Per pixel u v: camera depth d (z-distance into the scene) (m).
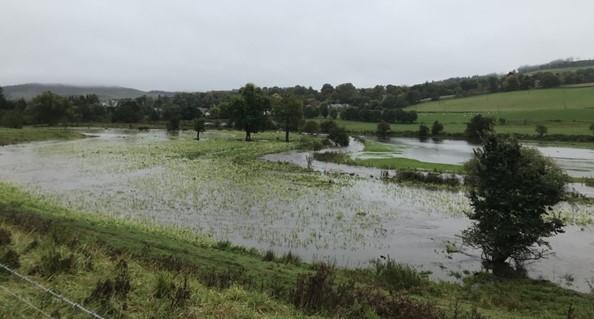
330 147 82.44
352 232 23.23
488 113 152.62
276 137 98.50
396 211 28.69
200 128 86.38
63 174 38.16
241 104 86.56
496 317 11.65
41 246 12.00
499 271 17.84
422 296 13.97
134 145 69.31
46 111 117.94
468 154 72.19
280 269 14.85
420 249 20.78
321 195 33.16
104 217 22.14
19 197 25.00
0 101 132.25
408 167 51.28
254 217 25.62
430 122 148.75
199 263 14.09
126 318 8.01
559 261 19.36
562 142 98.25
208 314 8.49
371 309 10.00
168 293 9.27
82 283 9.45
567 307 13.37
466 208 29.94
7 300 8.00
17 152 55.84
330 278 12.02
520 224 17.42
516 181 17.55
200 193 31.97
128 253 13.39
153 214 25.12
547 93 176.00
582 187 40.03
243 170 44.69
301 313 9.20
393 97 198.62
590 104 148.75
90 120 150.12
